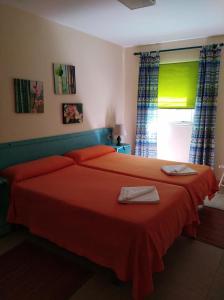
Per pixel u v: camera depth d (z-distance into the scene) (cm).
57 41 326
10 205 237
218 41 383
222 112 398
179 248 229
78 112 371
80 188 228
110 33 374
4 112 272
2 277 192
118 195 211
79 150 347
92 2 260
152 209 183
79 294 174
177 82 428
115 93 456
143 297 158
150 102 448
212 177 299
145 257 156
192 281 186
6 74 270
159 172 282
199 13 290
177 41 416
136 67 462
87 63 381
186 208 220
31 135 306
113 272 185
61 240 201
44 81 315
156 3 261
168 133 461
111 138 448
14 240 242
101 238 176
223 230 261
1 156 271
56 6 271
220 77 391
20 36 280
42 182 243
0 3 256
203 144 406
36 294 175
